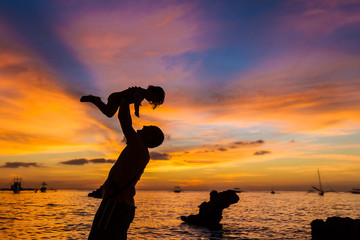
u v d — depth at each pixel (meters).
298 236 25.22
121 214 1.92
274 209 65.88
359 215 50.38
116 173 1.94
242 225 33.28
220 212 30.72
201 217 31.36
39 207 64.38
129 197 1.97
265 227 31.50
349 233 16.95
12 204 76.38
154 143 2.16
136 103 1.94
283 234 26.41
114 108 1.95
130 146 1.94
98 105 1.96
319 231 18.09
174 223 33.88
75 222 34.56
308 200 125.94
